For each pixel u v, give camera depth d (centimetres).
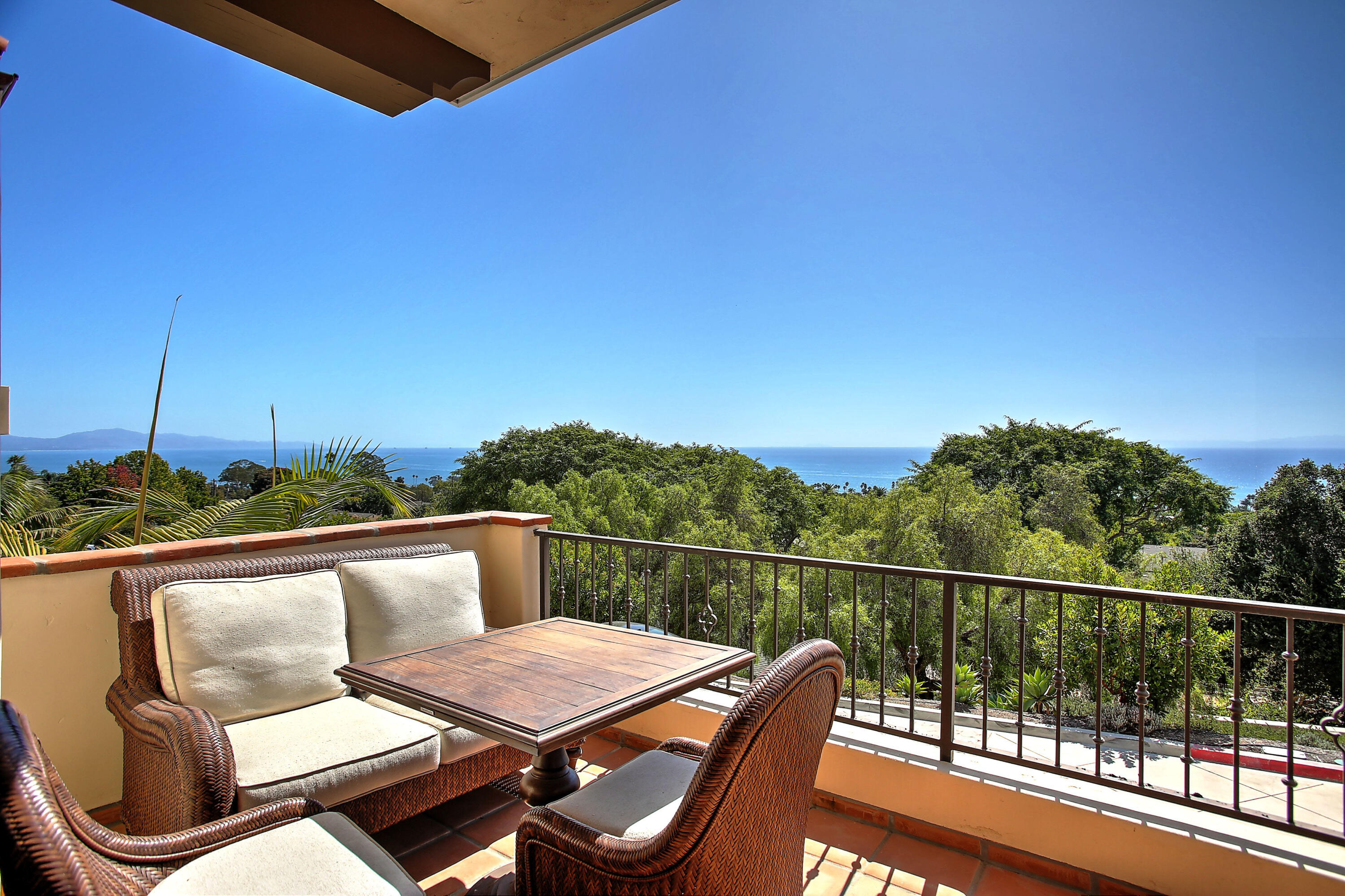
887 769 260
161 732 200
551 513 2447
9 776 86
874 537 2144
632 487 2534
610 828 162
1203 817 217
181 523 424
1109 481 3091
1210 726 852
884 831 257
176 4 174
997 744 593
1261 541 1995
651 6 201
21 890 83
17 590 243
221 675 238
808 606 1736
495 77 232
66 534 405
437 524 371
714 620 308
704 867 129
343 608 281
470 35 215
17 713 99
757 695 125
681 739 211
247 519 423
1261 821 209
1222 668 948
